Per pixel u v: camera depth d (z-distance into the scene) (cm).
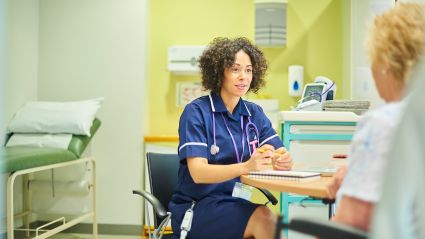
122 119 399
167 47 424
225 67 208
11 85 371
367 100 304
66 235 391
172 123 425
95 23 402
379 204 64
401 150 62
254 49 220
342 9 412
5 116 362
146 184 395
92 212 370
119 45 400
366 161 97
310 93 300
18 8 380
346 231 90
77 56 404
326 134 269
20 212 372
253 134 214
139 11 399
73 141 343
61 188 369
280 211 276
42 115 353
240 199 196
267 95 416
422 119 61
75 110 354
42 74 407
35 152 291
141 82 399
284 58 420
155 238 183
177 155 225
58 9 405
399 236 61
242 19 421
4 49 361
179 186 207
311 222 93
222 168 180
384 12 110
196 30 423
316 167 195
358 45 355
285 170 182
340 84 416
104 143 399
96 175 398
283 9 406
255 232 180
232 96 211
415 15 104
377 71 107
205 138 199
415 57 100
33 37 402
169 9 424
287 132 269
